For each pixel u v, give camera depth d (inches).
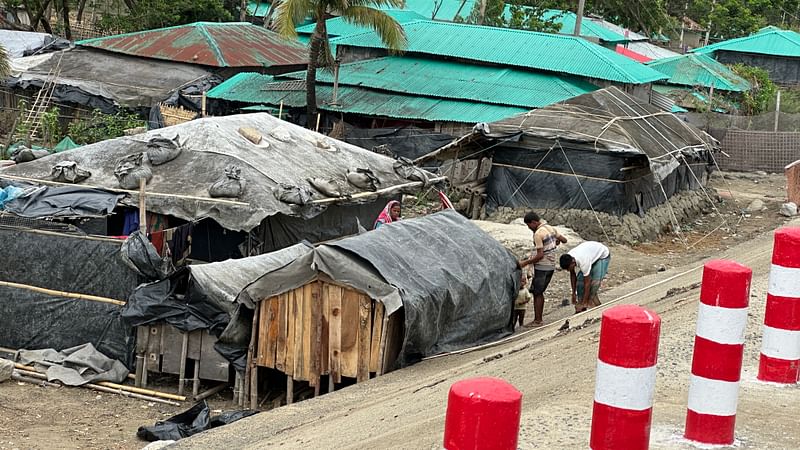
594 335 432.8
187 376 575.2
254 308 537.0
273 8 2073.1
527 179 1040.2
